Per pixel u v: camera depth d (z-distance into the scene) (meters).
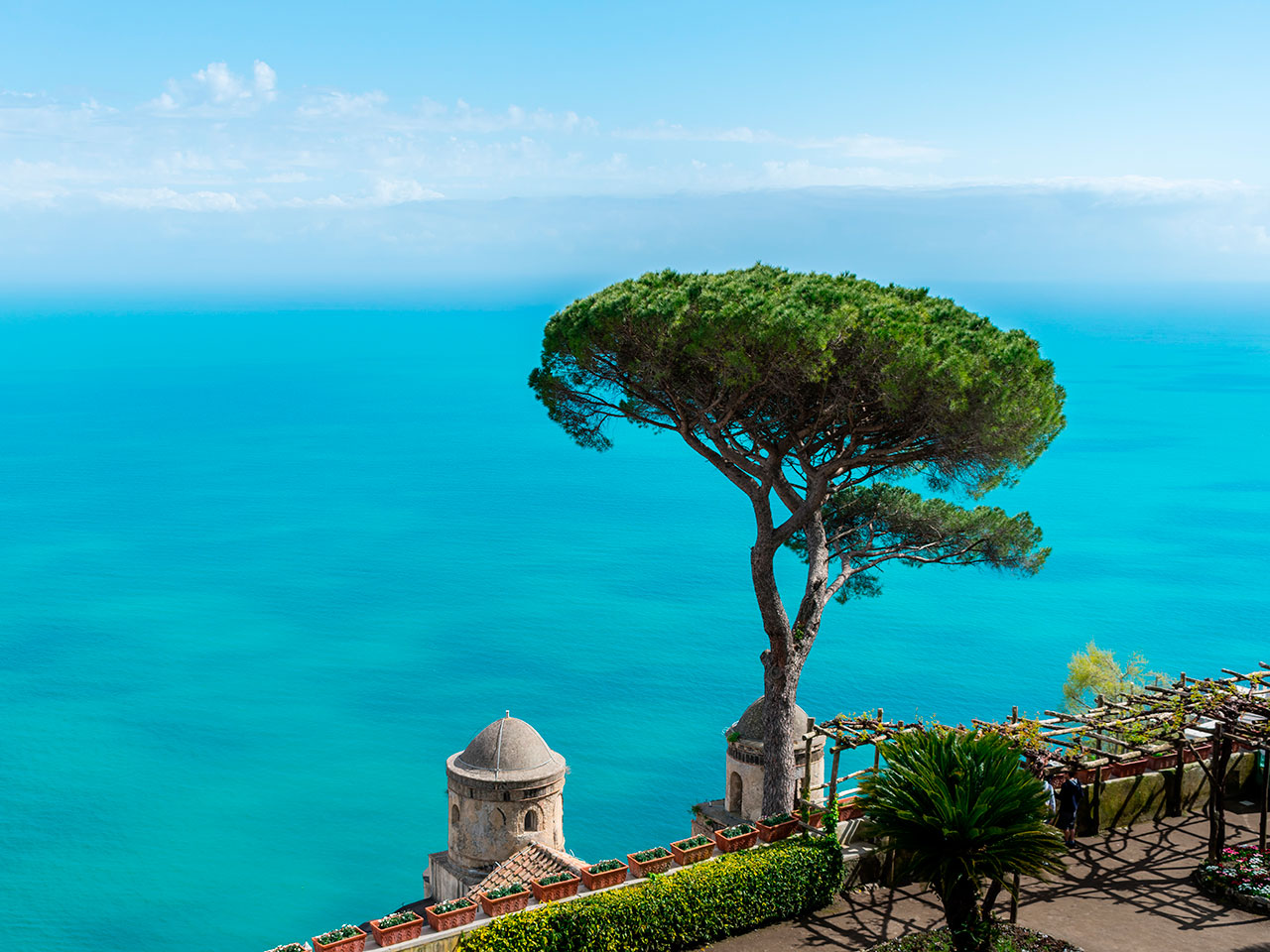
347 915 86.94
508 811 33.97
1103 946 18.89
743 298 23.48
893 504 30.91
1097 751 23.23
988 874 17.70
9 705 141.12
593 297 26.53
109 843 100.25
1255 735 21.11
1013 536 30.19
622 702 137.50
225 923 84.81
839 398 23.83
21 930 83.56
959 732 20.67
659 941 19.14
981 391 22.20
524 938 18.38
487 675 151.38
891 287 27.36
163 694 145.75
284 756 123.81
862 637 162.00
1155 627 162.75
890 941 19.52
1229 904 20.44
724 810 32.34
